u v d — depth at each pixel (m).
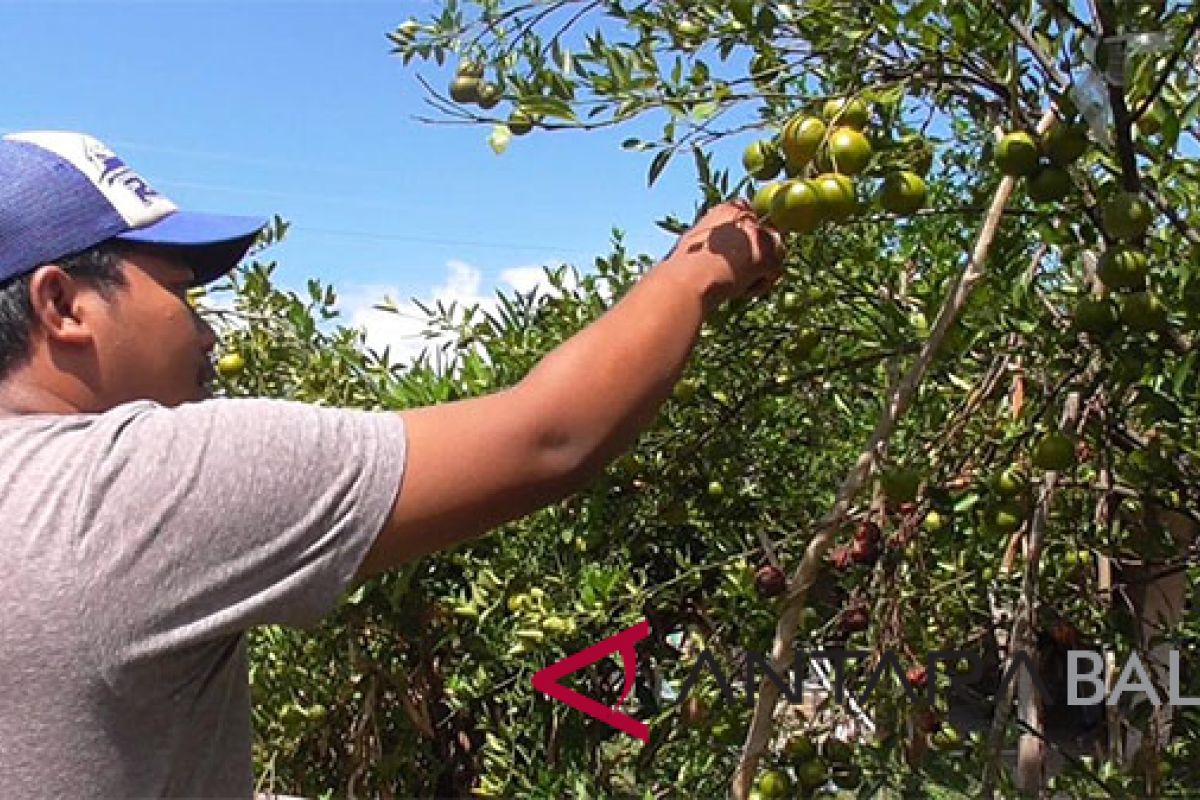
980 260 1.91
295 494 1.28
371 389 4.18
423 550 1.35
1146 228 2.02
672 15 2.40
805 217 1.70
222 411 1.33
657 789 3.27
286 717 4.00
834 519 1.77
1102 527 2.96
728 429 3.39
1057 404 2.57
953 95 2.33
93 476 1.28
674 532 3.80
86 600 1.24
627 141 2.18
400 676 4.06
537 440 1.36
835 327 2.94
